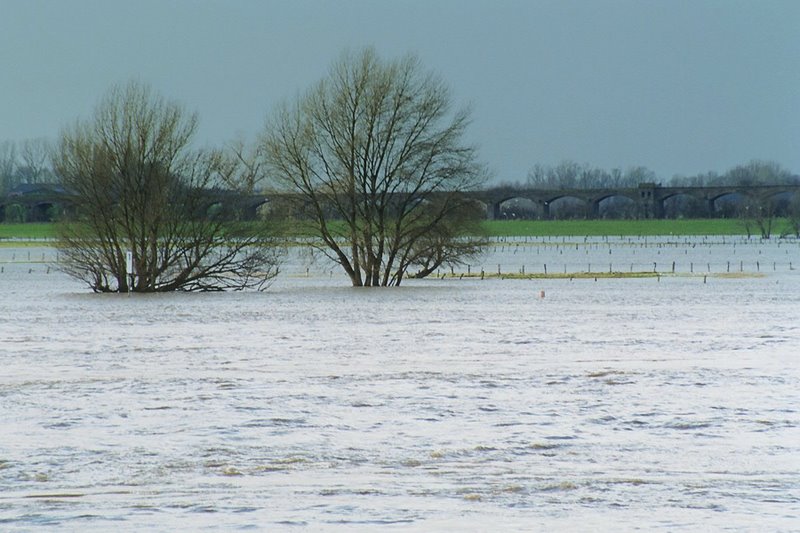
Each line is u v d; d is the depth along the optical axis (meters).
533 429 112.06
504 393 135.88
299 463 96.69
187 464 96.25
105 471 93.69
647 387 140.75
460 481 89.56
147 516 77.88
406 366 163.00
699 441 105.94
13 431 111.06
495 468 94.44
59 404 127.88
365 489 86.62
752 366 161.50
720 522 76.50
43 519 77.12
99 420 117.50
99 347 189.38
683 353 178.88
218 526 74.94
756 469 94.19
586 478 90.75
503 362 167.38
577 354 178.00
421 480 90.06
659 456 99.12
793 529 75.06
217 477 91.38
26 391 138.00
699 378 148.62
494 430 111.50
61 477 91.50
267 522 76.25
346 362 168.00
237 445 104.25
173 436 108.50
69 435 109.12
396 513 78.75
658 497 83.75
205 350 184.88
